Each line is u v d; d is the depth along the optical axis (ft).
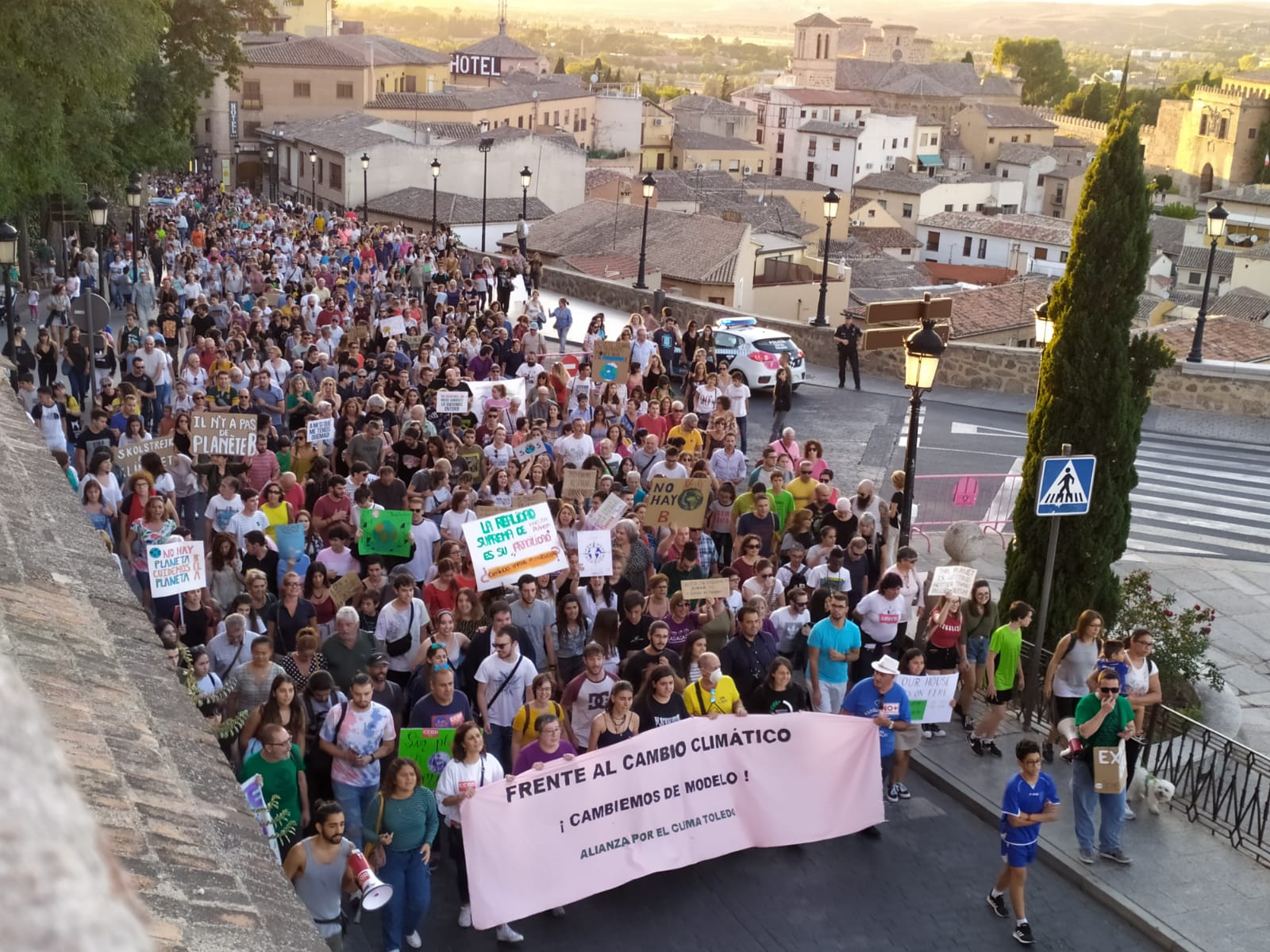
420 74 453.17
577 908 35.35
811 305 211.82
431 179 288.71
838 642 42.06
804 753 37.93
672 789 36.14
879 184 431.84
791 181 414.21
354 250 148.46
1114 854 38.32
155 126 170.81
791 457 62.95
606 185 342.44
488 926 33.22
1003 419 97.81
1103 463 49.57
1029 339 202.80
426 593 43.14
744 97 612.29
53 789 2.27
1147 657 43.01
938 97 577.84
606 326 128.06
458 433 61.77
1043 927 35.68
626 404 71.82
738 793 37.24
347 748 34.01
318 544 49.21
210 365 75.20
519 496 49.80
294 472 57.67
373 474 57.06
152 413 74.90
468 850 33.14
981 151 561.43
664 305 129.59
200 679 35.45
